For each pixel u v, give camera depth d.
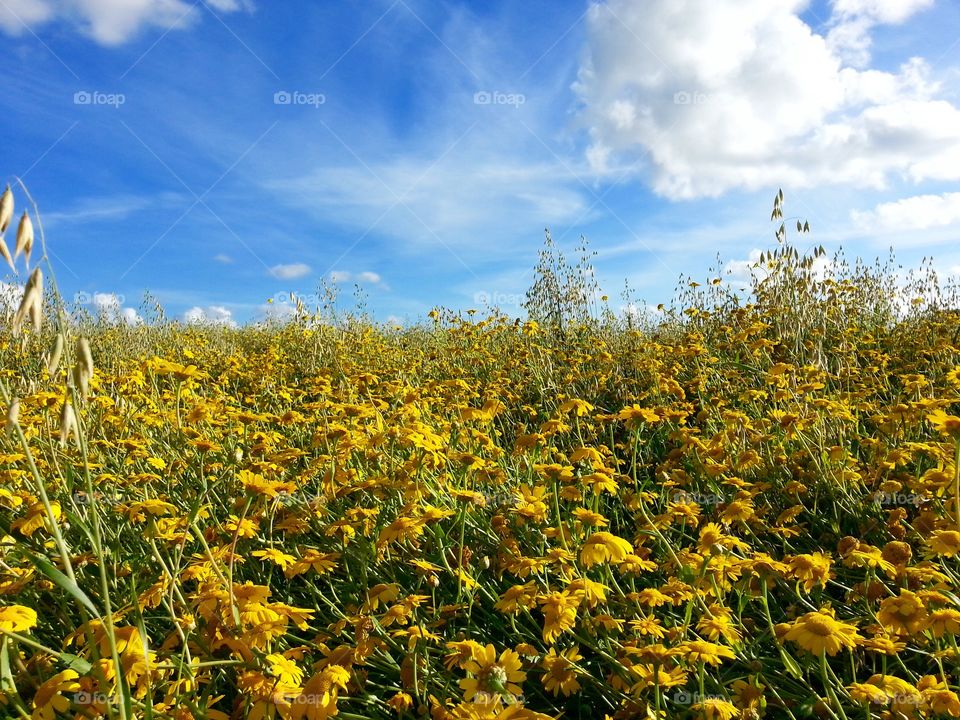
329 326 10.12
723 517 3.21
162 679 1.88
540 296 10.88
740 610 2.51
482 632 2.78
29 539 2.95
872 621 2.50
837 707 2.04
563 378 7.02
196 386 6.23
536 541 3.24
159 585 2.16
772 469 4.08
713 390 6.33
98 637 1.84
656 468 4.60
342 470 3.73
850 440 4.50
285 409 6.39
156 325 11.61
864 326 9.39
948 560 2.93
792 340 6.93
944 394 5.35
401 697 2.12
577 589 2.37
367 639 2.22
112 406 4.76
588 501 3.34
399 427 3.64
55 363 1.45
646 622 2.33
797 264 7.00
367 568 3.13
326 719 1.83
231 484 3.76
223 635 1.95
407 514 3.01
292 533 3.27
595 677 2.39
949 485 3.00
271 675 1.81
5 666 1.64
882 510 3.60
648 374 6.44
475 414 4.32
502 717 1.72
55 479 3.13
